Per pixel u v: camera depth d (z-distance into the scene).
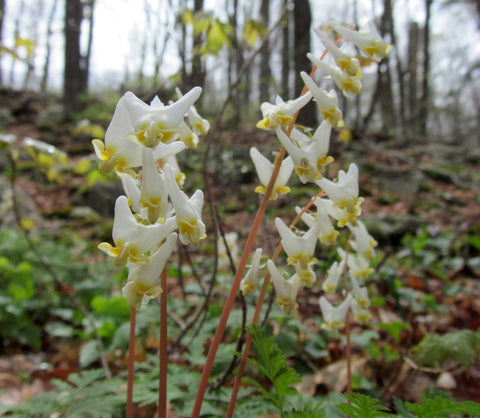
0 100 24.45
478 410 1.57
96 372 2.54
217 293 4.23
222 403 2.44
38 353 4.77
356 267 2.51
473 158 20.73
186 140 1.95
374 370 3.59
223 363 2.66
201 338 2.92
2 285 5.41
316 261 1.86
